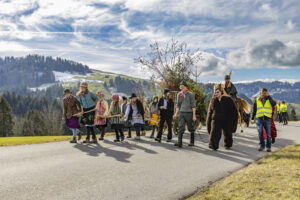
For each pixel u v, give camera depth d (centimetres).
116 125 998
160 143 961
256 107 838
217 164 627
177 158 691
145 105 1355
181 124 870
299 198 361
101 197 414
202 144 935
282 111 2147
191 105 863
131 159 677
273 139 943
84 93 955
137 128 1057
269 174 491
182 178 514
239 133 1298
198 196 416
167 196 422
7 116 7781
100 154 743
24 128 8044
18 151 791
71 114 948
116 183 482
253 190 410
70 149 824
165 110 992
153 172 554
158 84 1458
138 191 442
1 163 634
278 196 376
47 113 7875
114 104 1009
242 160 671
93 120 954
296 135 1213
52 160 666
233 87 1104
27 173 545
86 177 517
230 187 439
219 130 815
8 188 454
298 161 589
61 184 475
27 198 409
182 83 872
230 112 814
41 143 961
